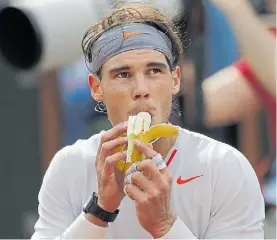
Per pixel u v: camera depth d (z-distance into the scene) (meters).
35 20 10.72
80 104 17.50
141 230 8.66
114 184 7.96
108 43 8.33
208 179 8.63
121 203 8.64
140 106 8.22
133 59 8.23
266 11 12.84
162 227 7.88
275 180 13.54
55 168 8.95
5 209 17.92
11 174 17.89
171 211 8.03
